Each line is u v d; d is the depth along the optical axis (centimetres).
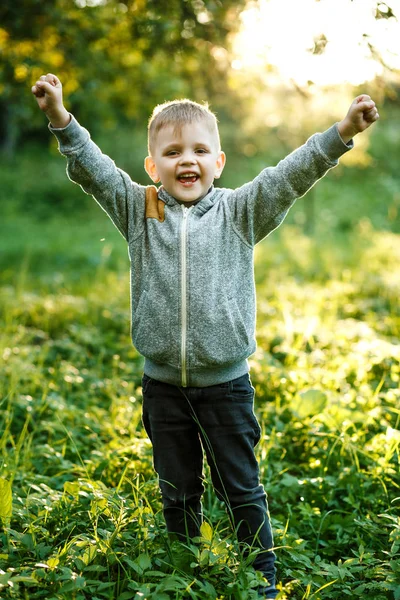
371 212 2089
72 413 445
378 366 512
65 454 399
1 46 798
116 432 427
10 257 1351
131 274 264
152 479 335
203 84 819
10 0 716
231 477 261
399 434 367
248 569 252
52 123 253
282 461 383
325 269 1080
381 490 337
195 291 249
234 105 928
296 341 617
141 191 266
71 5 735
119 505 288
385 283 883
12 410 441
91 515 290
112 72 849
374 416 418
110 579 254
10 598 236
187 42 684
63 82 846
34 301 787
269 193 251
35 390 500
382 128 2603
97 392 509
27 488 339
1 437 417
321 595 264
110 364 573
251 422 263
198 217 258
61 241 1602
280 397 463
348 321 702
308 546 311
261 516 266
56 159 2844
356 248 1296
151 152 271
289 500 341
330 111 975
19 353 573
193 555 262
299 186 249
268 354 557
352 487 339
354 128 241
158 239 256
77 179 260
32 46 802
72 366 561
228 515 274
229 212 257
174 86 849
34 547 267
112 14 728
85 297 864
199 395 256
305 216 1920
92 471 363
